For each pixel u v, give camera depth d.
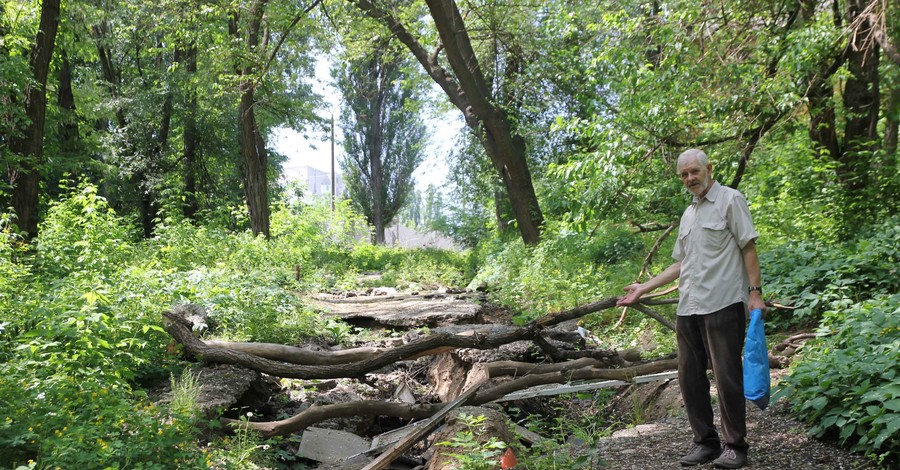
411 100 30.78
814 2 11.77
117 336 6.89
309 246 28.41
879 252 8.42
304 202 33.88
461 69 20.00
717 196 4.46
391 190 50.56
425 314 12.49
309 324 10.73
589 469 4.80
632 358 8.33
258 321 9.64
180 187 32.16
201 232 17.86
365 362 7.32
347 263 28.09
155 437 4.57
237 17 22.30
